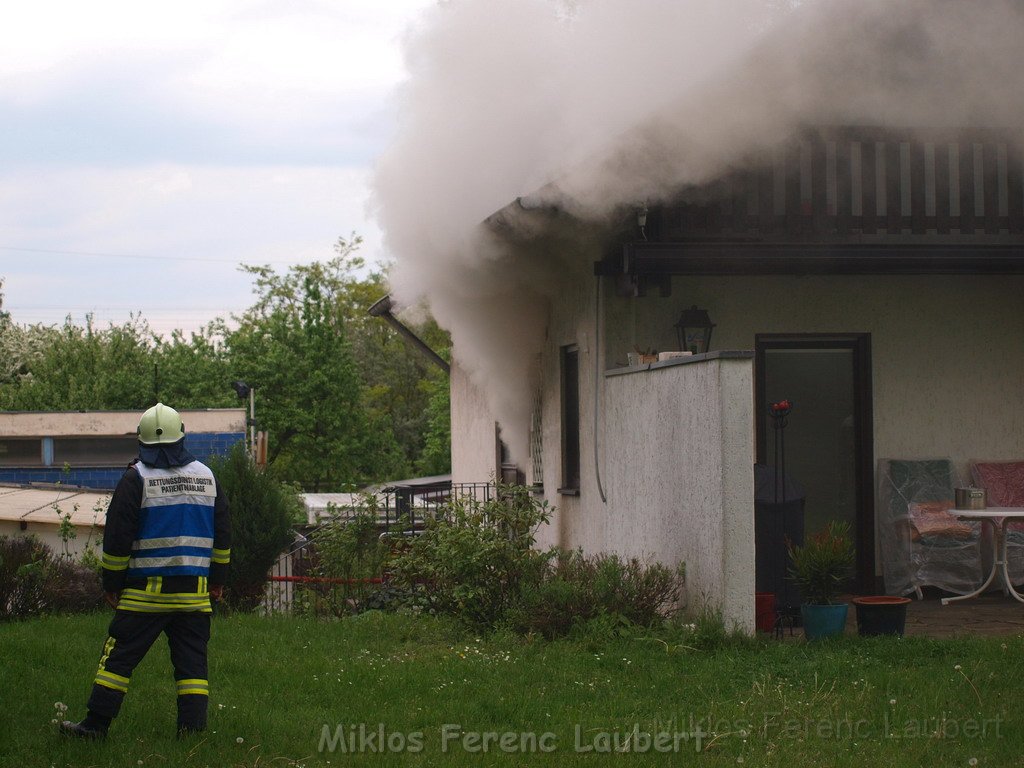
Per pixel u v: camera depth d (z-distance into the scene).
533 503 9.88
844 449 10.62
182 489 5.64
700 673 6.98
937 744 5.46
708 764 5.19
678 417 8.60
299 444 38.47
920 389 10.60
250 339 39.22
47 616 10.48
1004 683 6.50
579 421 11.45
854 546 10.58
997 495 10.36
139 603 5.55
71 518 13.61
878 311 10.56
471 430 17.47
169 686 6.90
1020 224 9.99
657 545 9.11
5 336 52.69
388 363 53.06
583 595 8.38
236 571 11.00
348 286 53.62
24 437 27.95
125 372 37.78
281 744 5.55
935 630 8.48
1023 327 10.76
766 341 10.45
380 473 39.28
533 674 7.09
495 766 5.18
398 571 9.79
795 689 6.61
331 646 8.28
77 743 5.44
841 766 5.12
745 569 7.79
